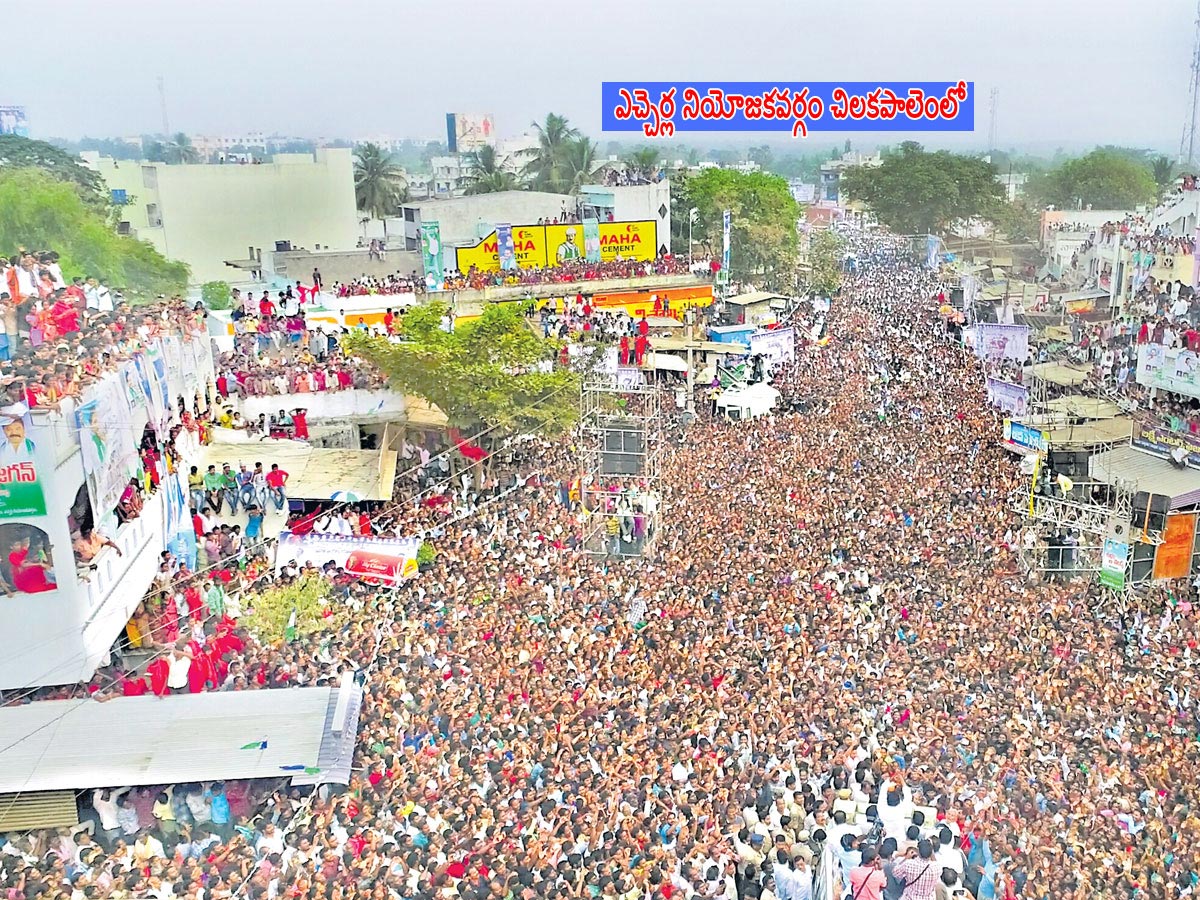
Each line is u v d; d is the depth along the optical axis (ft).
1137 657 90.84
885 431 159.63
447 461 147.02
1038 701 82.38
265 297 194.70
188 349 129.70
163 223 279.90
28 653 78.38
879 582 105.09
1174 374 146.72
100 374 89.86
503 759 71.05
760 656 88.02
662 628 92.22
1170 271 173.17
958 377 185.68
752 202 313.32
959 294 263.70
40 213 193.77
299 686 80.48
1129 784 71.10
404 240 301.63
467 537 117.60
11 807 68.69
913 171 327.06
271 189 290.35
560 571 106.52
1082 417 151.74
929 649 90.84
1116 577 104.88
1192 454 128.77
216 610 92.94
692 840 63.82
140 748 71.31
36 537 76.84
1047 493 123.65
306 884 59.57
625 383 154.92
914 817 65.31
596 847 62.90
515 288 220.43
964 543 116.37
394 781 68.85
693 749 73.67
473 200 292.81
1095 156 290.76
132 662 88.28
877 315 255.70
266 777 68.64
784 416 171.01
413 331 157.79
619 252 254.06
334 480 129.59
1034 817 67.26
